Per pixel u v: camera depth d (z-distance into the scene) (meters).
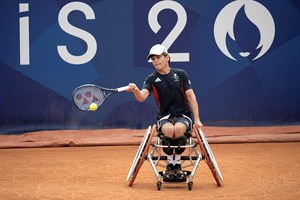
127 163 11.64
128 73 15.61
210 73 15.60
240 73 15.63
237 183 9.23
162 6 15.51
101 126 15.61
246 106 15.67
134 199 8.00
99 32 15.55
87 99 8.55
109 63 15.60
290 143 14.77
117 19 15.55
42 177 9.95
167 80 9.07
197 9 15.50
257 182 9.30
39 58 15.56
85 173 10.38
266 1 15.59
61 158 12.48
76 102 8.51
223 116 15.66
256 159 12.00
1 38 15.56
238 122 15.67
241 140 14.88
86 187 8.95
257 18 15.59
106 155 12.97
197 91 15.59
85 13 15.51
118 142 14.80
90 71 15.57
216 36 15.56
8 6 15.51
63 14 15.51
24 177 9.96
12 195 8.34
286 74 15.73
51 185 9.16
